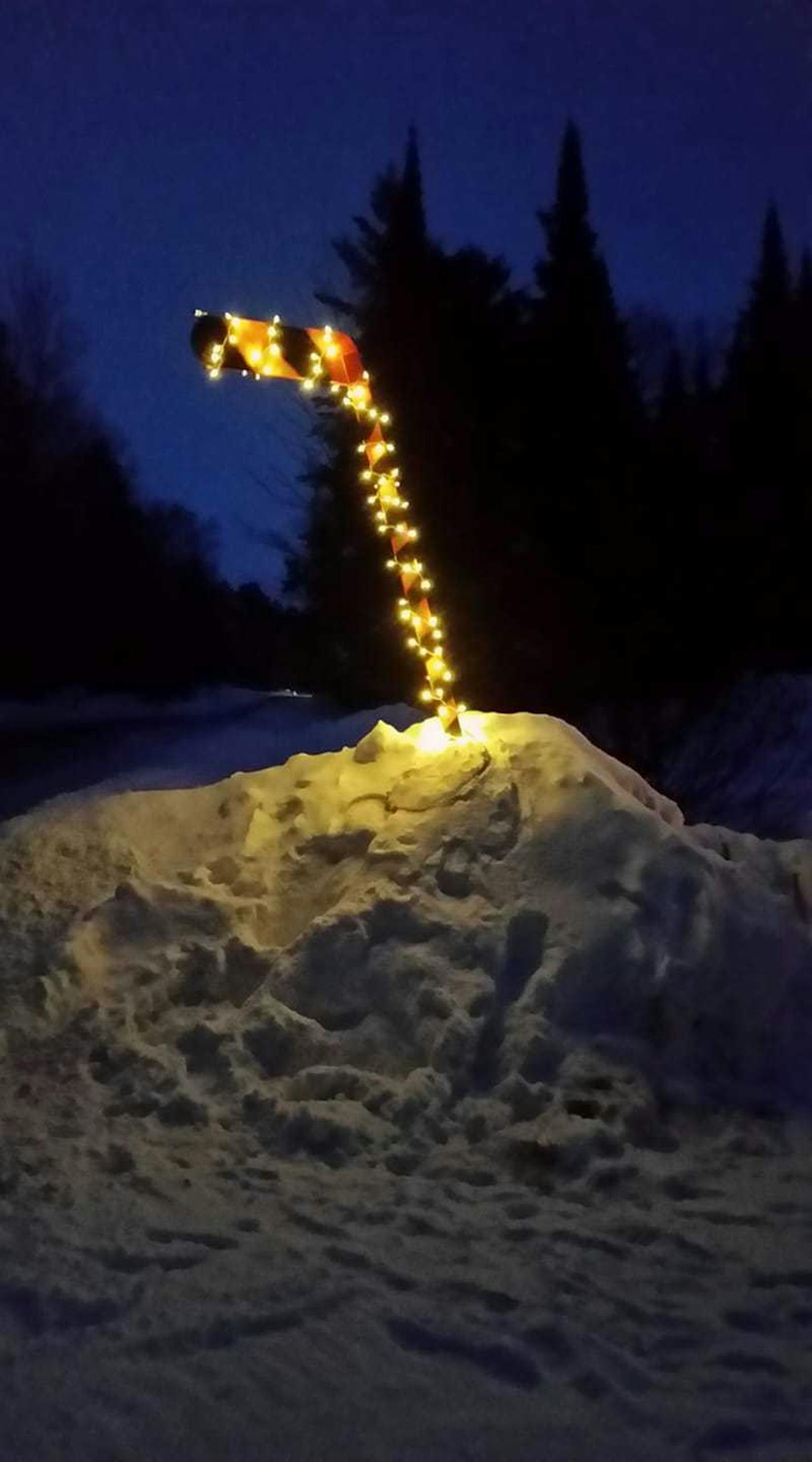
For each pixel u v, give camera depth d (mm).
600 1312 3898
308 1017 5695
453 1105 5203
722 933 5766
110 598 45844
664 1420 3393
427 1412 3424
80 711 43469
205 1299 3910
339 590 19562
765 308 26078
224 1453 3244
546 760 6551
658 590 14867
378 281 18469
